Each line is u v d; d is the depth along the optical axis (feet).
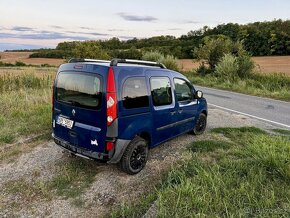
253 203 11.56
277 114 33.94
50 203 12.75
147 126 15.58
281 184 13.21
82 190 13.82
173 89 18.22
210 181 13.07
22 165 16.52
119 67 13.79
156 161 17.10
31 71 48.24
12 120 25.50
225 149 19.13
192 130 21.89
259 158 15.55
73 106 14.69
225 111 34.81
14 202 12.84
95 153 13.84
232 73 74.49
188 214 10.74
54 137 16.34
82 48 150.00
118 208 12.33
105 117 13.30
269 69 138.51
